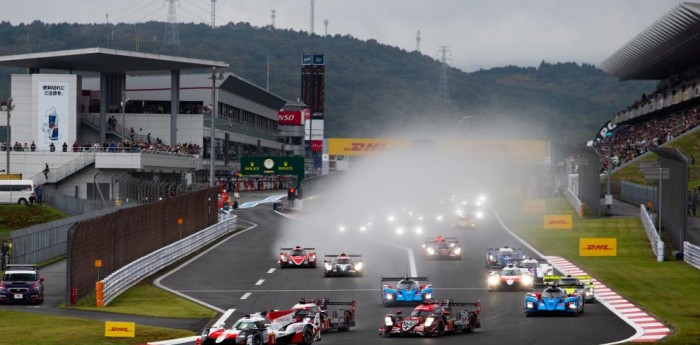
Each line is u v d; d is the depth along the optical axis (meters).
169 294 175.38
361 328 132.12
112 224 187.38
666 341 118.81
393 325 122.56
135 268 194.25
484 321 138.25
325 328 125.38
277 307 156.62
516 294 169.25
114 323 121.31
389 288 157.00
